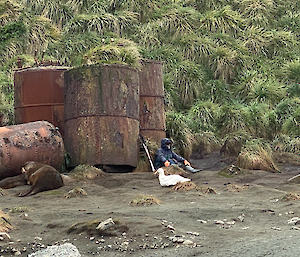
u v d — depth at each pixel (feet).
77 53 56.85
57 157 33.06
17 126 32.78
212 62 59.26
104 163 35.01
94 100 35.73
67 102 36.91
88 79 36.04
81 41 58.23
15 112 38.91
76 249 13.83
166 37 63.31
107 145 35.27
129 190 26.94
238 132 46.34
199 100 54.65
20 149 31.19
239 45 62.85
